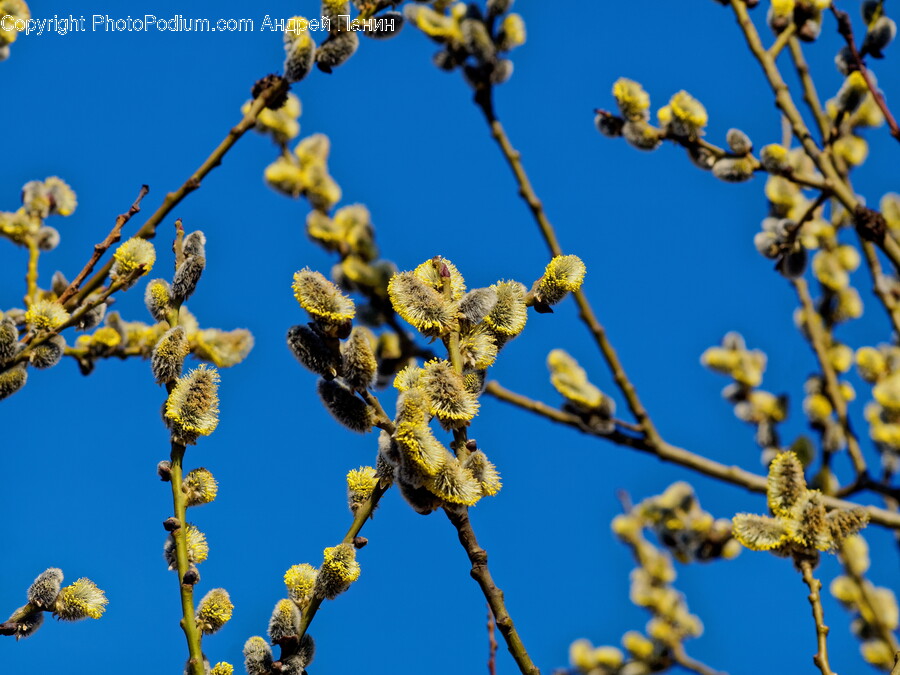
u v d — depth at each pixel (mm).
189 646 4453
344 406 4465
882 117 8844
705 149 8477
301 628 4500
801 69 8703
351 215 8211
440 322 4719
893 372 8953
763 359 9195
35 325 6652
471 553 4195
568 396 7742
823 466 8750
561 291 4945
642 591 9992
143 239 6586
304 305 4445
